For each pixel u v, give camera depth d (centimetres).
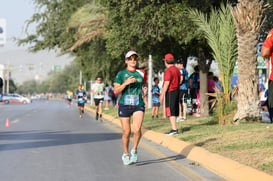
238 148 1404
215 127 2031
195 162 1382
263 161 1173
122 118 1349
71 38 5222
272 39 966
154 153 1619
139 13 2608
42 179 1137
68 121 3462
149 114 3559
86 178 1153
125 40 2859
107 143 1912
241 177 1105
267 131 1673
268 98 954
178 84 1938
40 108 6800
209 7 2633
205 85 2895
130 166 1338
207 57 2966
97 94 3459
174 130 1934
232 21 2297
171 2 2594
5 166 1324
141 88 1351
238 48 2169
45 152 1619
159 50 3206
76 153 1600
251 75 2145
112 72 5450
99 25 4350
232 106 2256
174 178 1157
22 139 2052
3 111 5466
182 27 2577
